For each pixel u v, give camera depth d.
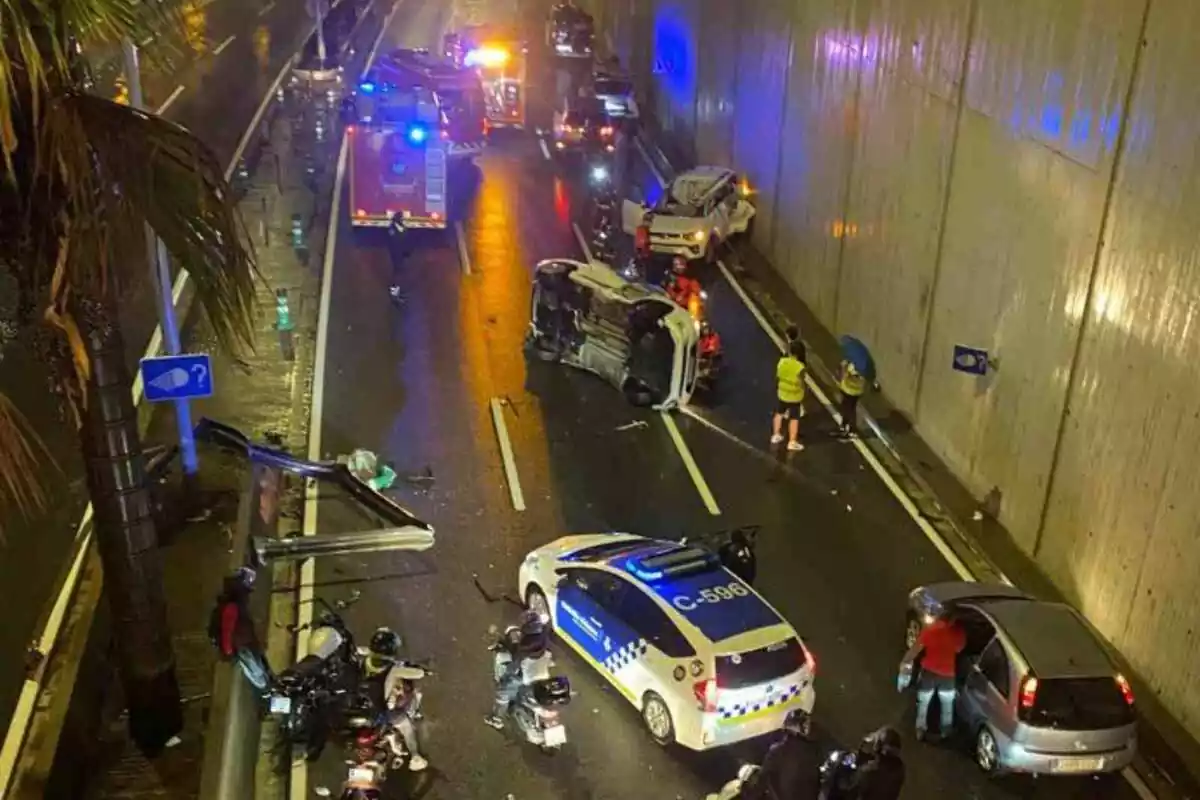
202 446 16.67
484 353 22.00
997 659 12.12
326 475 16.91
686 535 16.31
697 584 12.84
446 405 19.86
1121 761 11.77
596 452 18.59
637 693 12.52
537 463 18.12
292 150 33.66
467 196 31.22
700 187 27.47
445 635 13.94
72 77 7.66
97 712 11.57
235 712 10.74
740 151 29.84
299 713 11.67
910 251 19.45
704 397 20.72
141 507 10.02
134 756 10.97
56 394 9.26
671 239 26.22
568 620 13.63
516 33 51.44
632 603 12.83
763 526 16.67
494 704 12.80
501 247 27.62
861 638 14.31
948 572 15.71
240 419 18.70
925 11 18.50
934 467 18.38
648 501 17.20
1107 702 11.63
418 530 15.84
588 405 20.20
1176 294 12.52
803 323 24.19
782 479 18.00
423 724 12.43
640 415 19.91
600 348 20.80
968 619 12.87
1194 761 12.34
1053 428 15.14
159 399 13.98
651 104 40.78
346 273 25.44
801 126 24.97
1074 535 14.77
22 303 8.21
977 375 17.11
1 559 14.07
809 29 24.27
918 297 19.20
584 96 36.56
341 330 22.50
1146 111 12.90
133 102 13.30
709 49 32.62
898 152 19.80
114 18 7.41
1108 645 14.09
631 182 33.38
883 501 17.47
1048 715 11.54
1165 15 12.52
